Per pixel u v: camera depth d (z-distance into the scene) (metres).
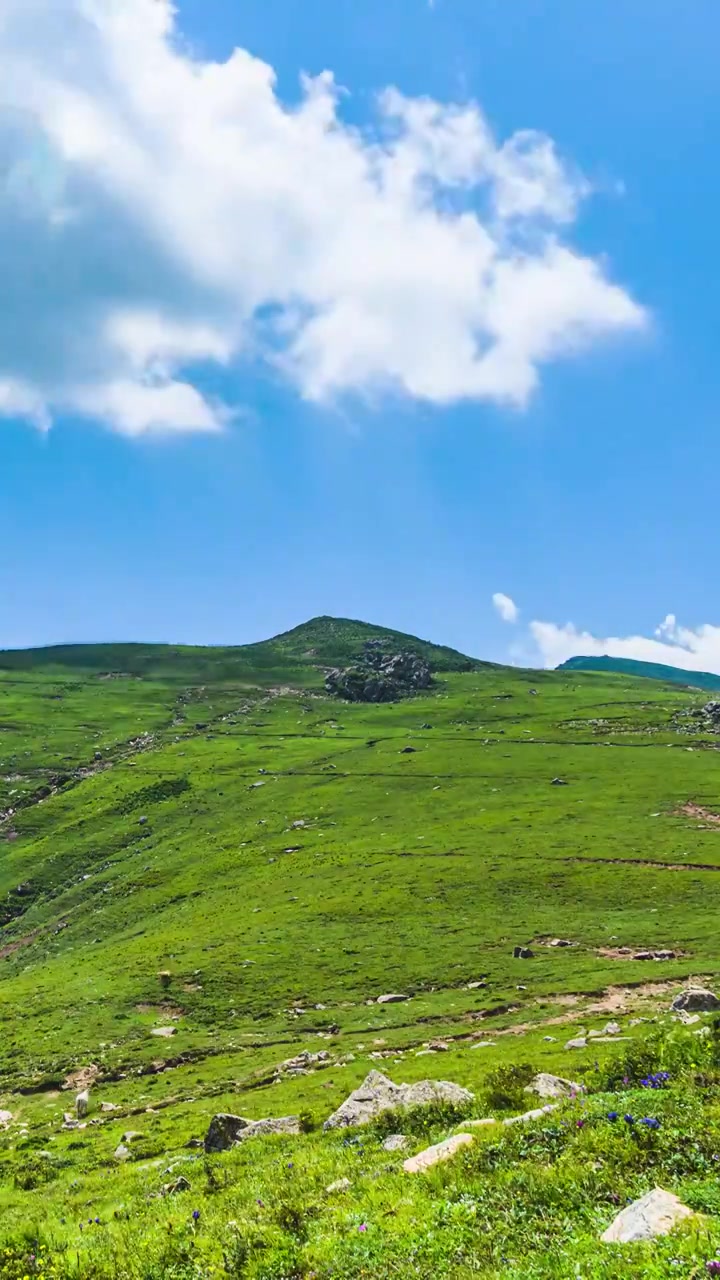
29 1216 22.23
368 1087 24.48
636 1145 11.52
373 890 90.38
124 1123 40.28
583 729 183.62
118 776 158.50
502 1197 10.93
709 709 188.00
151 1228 15.61
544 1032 46.09
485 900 83.00
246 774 157.25
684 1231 8.44
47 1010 67.69
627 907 77.31
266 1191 15.93
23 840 132.62
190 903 99.50
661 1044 17.69
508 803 125.81
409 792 138.75
